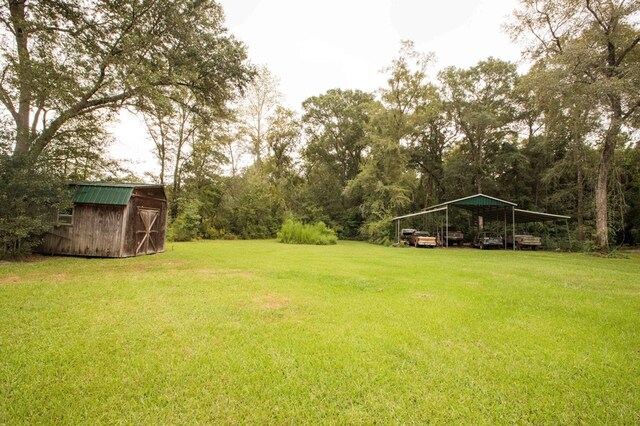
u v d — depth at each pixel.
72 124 13.63
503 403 2.79
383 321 4.99
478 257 16.41
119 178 16.23
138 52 12.85
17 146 11.71
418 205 39.34
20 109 12.58
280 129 36.31
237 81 16.20
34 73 11.05
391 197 29.27
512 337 4.39
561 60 16.94
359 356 3.69
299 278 8.75
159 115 14.64
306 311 5.50
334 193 39.06
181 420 2.48
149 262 11.88
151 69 13.15
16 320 4.71
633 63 16.58
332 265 11.76
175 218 28.78
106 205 13.30
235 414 2.58
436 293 7.06
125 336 4.18
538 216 26.42
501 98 32.88
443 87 34.66
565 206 29.48
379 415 2.60
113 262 11.70
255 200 32.56
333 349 3.87
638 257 18.58
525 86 19.47
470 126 33.62
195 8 13.89
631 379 3.27
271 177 37.75
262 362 3.49
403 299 6.45
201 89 15.73
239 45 15.69
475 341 4.24
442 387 3.04
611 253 18.64
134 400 2.74
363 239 34.44
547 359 3.72
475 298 6.62
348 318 5.12
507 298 6.65
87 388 2.91
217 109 16.97
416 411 2.66
